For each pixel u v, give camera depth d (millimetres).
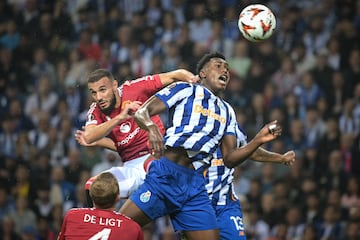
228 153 20656
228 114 20781
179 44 46781
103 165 41375
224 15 48125
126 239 19406
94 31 49656
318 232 37500
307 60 46094
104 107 21656
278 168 40250
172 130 20031
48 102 47188
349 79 44562
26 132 46281
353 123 42656
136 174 22344
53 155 44125
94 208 19719
